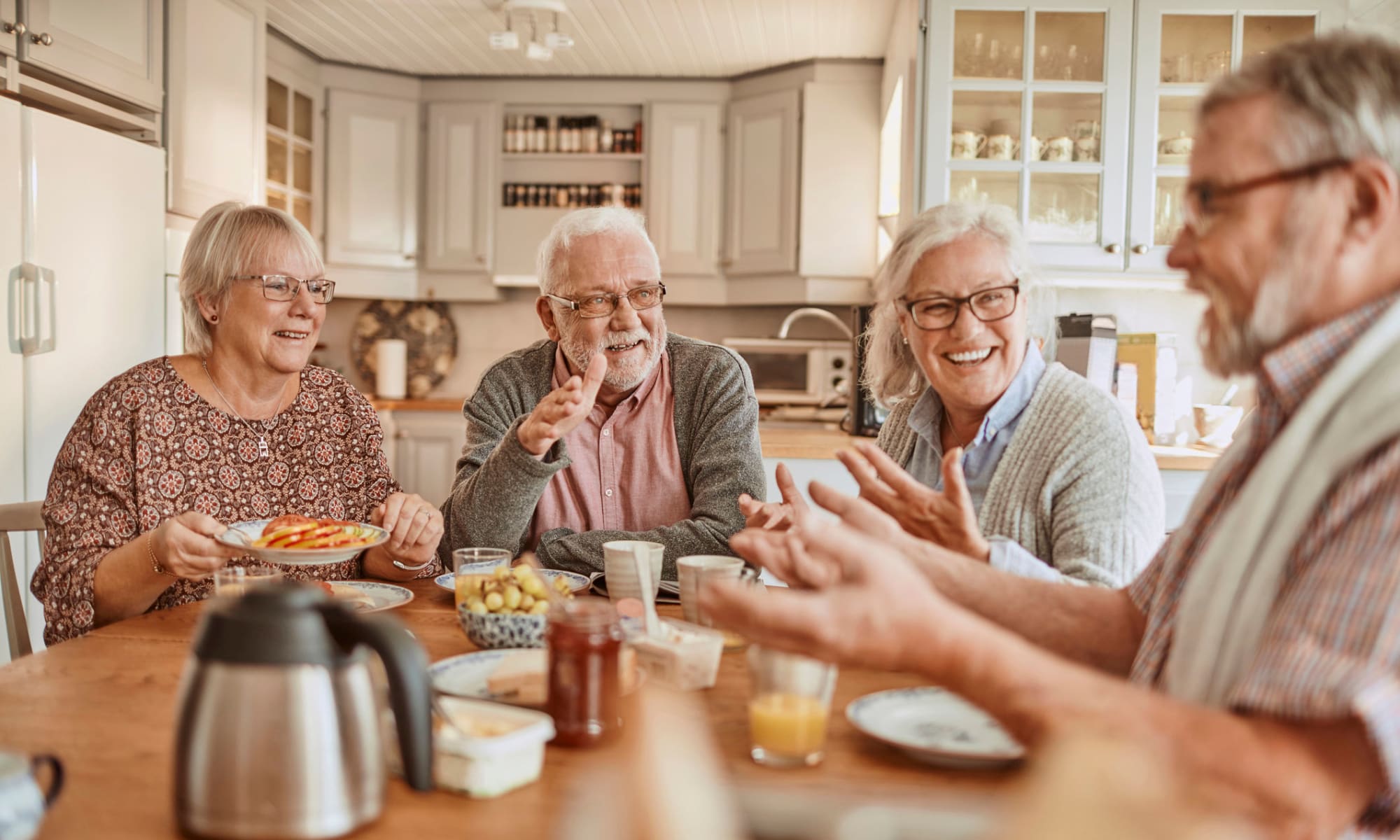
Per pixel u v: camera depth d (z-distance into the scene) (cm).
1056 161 322
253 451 174
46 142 268
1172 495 305
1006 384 152
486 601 119
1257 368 80
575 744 87
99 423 164
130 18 315
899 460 172
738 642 121
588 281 180
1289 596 67
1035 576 119
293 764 66
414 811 73
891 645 72
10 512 171
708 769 45
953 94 322
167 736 88
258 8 385
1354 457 68
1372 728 58
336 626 71
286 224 173
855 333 344
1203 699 74
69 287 278
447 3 393
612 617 88
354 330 519
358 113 477
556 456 163
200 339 174
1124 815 36
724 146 484
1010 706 69
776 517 138
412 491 467
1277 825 61
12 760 67
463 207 492
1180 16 317
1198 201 78
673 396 190
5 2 265
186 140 343
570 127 495
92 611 145
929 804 51
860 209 452
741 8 391
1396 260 73
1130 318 349
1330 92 72
